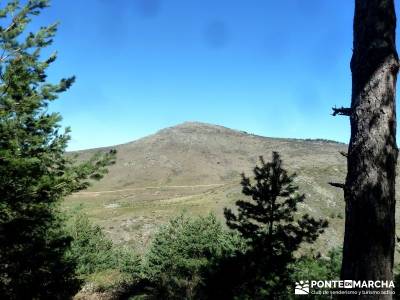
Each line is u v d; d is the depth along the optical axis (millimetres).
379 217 4527
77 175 8086
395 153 4715
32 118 8023
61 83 8320
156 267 24625
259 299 10438
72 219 25766
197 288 13992
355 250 4594
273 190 11648
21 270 8477
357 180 4684
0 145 7457
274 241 11352
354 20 5117
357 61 4949
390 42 4805
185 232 25062
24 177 7496
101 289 19703
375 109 4688
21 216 7844
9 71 7652
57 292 9359
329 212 73062
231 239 19094
